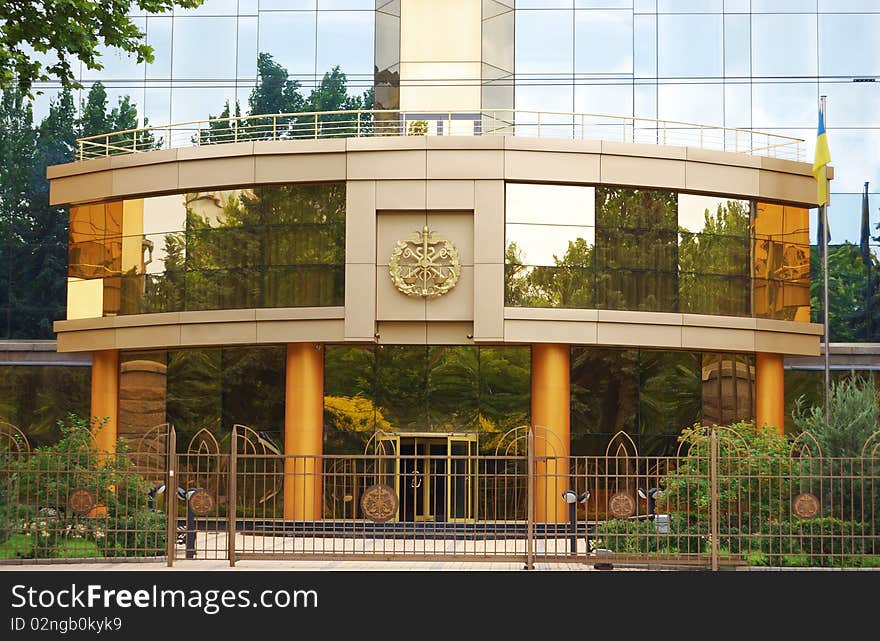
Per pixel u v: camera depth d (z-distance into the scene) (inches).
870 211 1608.0
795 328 1328.7
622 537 901.8
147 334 1304.1
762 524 856.9
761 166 1314.0
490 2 1614.2
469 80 1593.3
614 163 1254.9
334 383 1286.9
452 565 792.9
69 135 1683.1
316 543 1066.7
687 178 1279.5
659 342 1261.1
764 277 1327.5
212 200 1295.5
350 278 1227.2
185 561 823.1
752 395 1347.2
